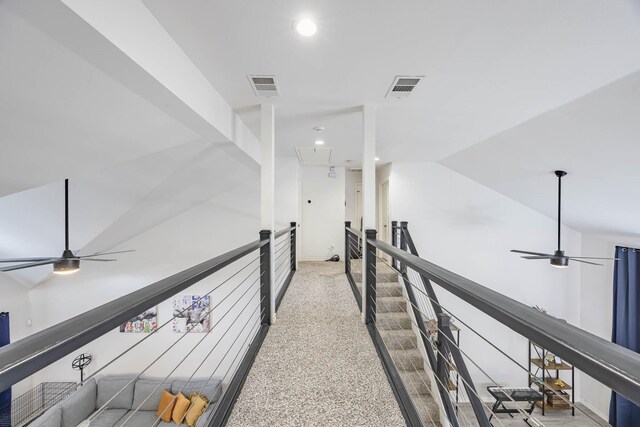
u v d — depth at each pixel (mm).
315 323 2723
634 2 1367
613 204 3664
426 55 1835
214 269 1327
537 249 5074
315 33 1622
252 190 5074
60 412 3918
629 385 457
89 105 1700
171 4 1393
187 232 5062
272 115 2641
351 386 1795
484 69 1991
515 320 683
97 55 1294
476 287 889
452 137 3555
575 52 1772
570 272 5074
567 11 1435
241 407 1613
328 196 6211
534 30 1580
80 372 4723
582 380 4699
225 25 1547
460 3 1394
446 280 1033
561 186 3840
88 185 2969
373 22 1527
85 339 646
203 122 2178
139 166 2846
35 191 2990
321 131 3453
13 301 4637
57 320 4898
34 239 3578
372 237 2656
